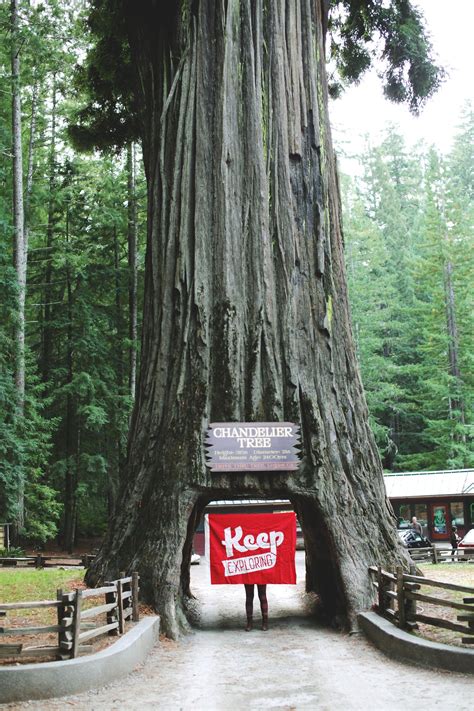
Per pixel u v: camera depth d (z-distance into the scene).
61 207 42.31
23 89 39.75
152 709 8.12
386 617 12.40
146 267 17.14
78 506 43.34
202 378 14.77
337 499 14.49
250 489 14.23
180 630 13.21
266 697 8.69
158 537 13.76
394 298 62.19
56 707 7.98
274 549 13.91
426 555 24.89
